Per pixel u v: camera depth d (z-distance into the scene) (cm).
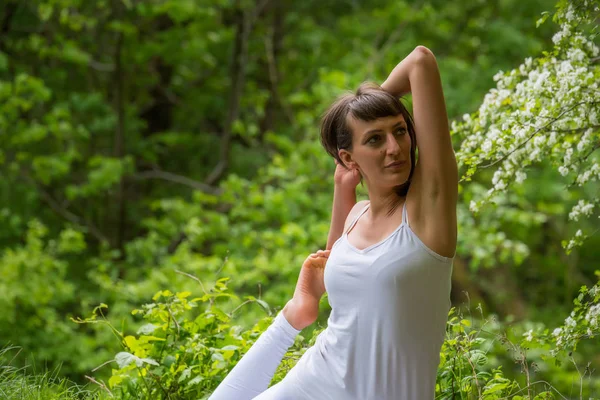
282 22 1647
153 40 1513
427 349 289
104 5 1372
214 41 1471
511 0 1526
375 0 1688
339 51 1566
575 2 416
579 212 451
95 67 1459
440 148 285
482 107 462
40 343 1059
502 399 399
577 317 409
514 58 1498
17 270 1087
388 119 289
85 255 1386
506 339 422
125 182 1503
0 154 1277
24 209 1389
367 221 301
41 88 1255
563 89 411
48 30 1459
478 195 1104
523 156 441
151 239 1215
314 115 1288
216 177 1480
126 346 431
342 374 296
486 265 1098
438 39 1591
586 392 1152
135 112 1542
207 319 450
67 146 1484
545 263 1683
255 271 1067
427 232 284
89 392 449
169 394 428
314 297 346
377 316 287
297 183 1187
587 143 427
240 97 1491
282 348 346
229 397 343
